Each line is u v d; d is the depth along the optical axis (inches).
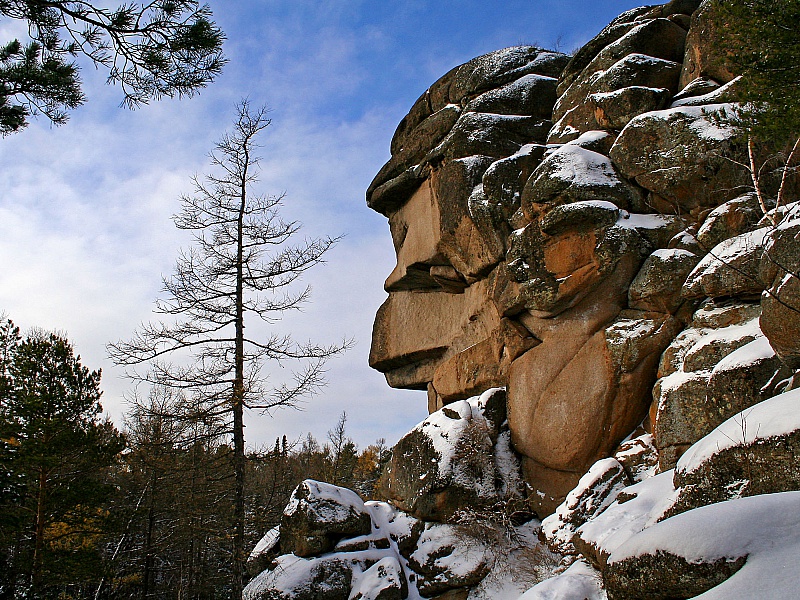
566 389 467.2
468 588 439.8
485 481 490.0
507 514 472.7
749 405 315.3
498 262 587.8
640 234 458.9
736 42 385.7
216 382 647.8
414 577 469.1
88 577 717.9
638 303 453.1
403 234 732.0
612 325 459.2
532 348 503.5
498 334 562.9
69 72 300.7
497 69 693.3
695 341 399.2
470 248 613.3
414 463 518.0
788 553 167.5
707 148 445.4
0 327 731.4
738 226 415.5
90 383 753.6
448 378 628.4
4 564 665.6
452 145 646.5
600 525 311.3
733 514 189.6
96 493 711.1
